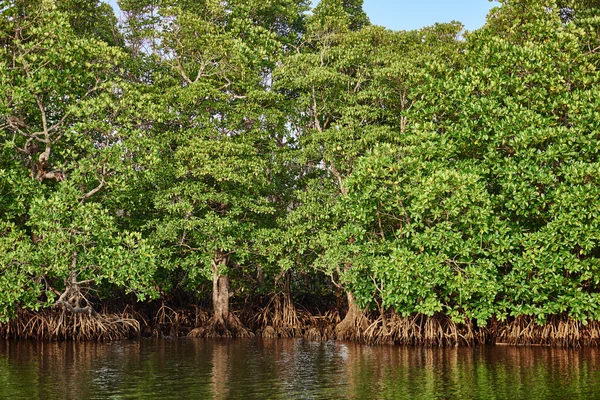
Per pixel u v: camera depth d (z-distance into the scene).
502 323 24.89
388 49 29.30
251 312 32.50
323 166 30.36
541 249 22.00
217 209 29.61
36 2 26.20
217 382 17.28
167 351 24.05
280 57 30.39
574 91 23.66
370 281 25.86
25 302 23.55
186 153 27.17
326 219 27.64
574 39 24.34
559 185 21.91
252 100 29.42
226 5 33.28
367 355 22.58
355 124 27.69
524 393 15.44
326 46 30.30
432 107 24.69
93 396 15.45
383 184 23.17
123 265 23.80
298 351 24.09
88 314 26.61
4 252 22.62
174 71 31.89
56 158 27.14
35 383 17.08
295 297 33.66
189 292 33.19
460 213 22.72
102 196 26.91
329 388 16.33
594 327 23.52
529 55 24.08
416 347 24.72
